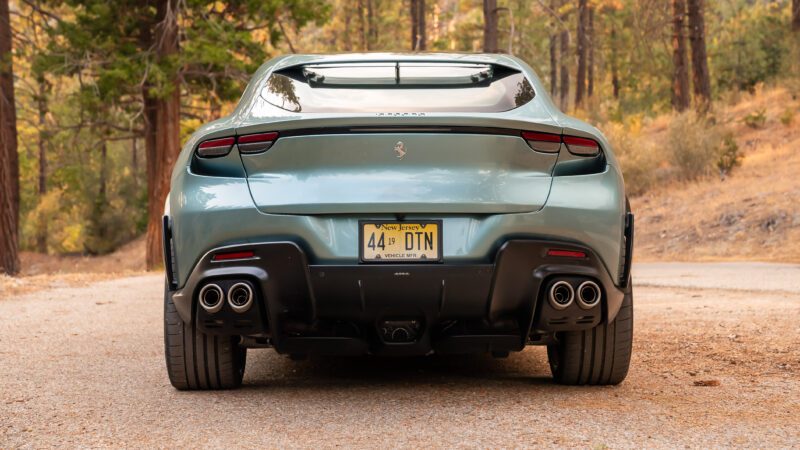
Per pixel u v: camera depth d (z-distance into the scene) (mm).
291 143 3537
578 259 3631
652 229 19406
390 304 3607
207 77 24906
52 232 46125
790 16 33812
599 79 52844
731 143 22188
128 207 46062
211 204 3576
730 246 16906
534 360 5039
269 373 4648
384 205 3482
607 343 3977
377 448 3018
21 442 3201
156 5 23641
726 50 34656
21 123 38406
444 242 3531
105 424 3455
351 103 3848
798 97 27625
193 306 3734
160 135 24203
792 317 6367
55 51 23047
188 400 3898
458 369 4730
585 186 3645
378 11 56375
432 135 3508
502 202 3523
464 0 48156
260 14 23984
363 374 4578
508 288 3600
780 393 3947
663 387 4113
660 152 23891
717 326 6141
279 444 3094
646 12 28109
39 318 7371
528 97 3982
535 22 52000
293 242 3506
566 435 3164
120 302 8953
